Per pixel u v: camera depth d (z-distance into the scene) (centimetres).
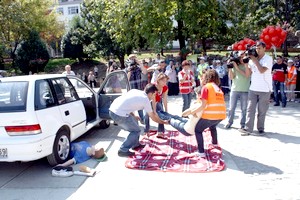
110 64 1516
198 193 441
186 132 600
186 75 904
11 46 2894
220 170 521
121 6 1756
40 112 522
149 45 1822
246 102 758
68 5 5150
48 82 589
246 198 422
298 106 1116
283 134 732
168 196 436
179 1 1664
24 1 2883
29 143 496
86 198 441
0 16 2603
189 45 1811
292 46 3591
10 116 505
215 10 1723
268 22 2622
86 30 3059
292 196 424
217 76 600
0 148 499
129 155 617
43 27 3189
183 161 567
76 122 638
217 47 2192
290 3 2662
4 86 541
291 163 546
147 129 746
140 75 930
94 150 601
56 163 563
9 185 499
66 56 3291
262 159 571
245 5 1953
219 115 577
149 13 1681
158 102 707
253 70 709
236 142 681
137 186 473
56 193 462
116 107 613
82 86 798
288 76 1220
